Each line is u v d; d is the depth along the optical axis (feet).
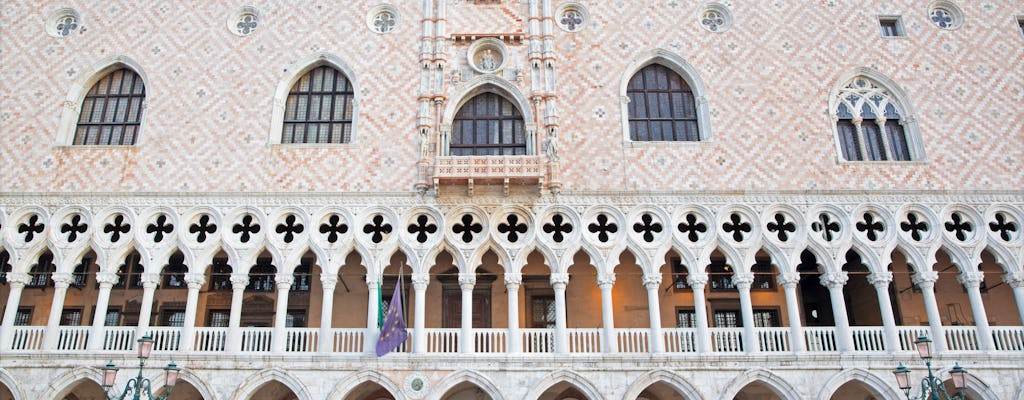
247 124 101.30
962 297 108.37
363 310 106.22
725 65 105.09
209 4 108.78
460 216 96.84
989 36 107.34
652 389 101.30
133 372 89.30
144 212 96.84
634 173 98.27
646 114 104.63
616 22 107.55
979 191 97.76
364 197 97.09
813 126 101.45
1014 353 90.58
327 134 103.91
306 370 89.81
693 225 98.37
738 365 89.97
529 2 107.34
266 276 108.78
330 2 108.99
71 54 106.22
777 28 107.34
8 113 102.42
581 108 101.91
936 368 89.66
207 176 98.32
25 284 95.50
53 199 97.25
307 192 97.09
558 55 105.19
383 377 89.51
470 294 93.66
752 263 94.73
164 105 102.42
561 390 99.71
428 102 101.50
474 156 95.66
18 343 92.73
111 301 106.93
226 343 90.99
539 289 108.58
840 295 93.25
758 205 97.14
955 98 103.45
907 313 107.65
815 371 89.81
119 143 103.45
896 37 107.24
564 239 96.12
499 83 103.40
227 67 104.83
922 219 97.40
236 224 97.25
